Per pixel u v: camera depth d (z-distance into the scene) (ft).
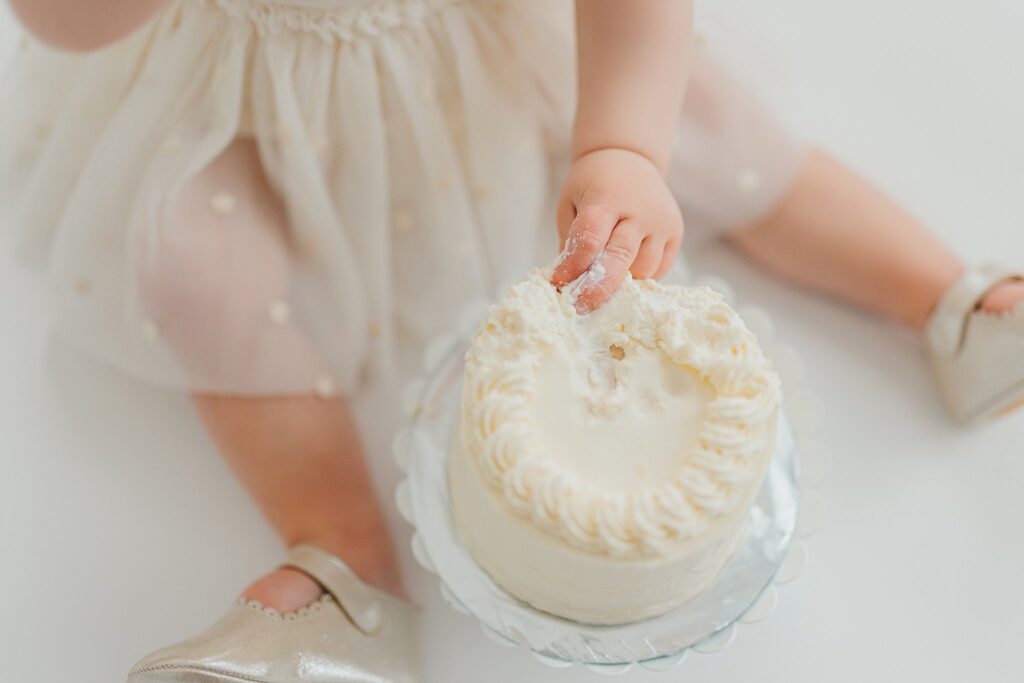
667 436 1.63
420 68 1.98
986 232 2.36
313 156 1.99
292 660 1.83
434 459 1.89
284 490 2.00
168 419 2.16
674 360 1.67
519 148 2.06
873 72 2.53
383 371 2.14
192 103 2.01
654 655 1.73
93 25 1.81
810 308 2.29
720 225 2.24
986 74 2.53
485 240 2.12
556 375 1.66
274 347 2.01
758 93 2.18
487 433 1.63
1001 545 2.09
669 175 2.15
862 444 2.17
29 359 2.19
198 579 2.05
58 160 2.09
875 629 2.02
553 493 1.59
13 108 2.16
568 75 2.06
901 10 2.57
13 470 2.11
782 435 1.92
